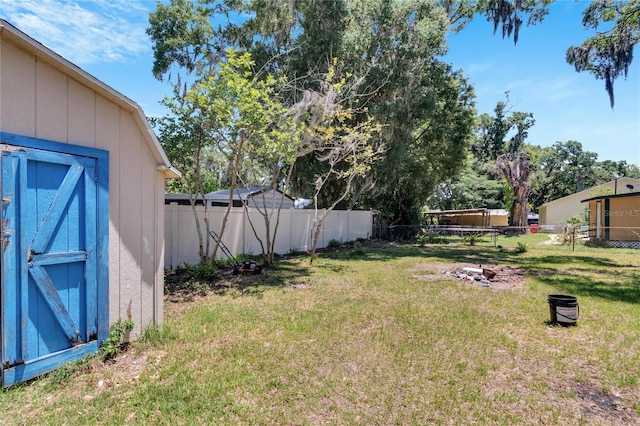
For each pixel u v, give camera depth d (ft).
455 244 54.34
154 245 12.78
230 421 7.80
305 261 33.47
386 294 20.17
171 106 22.50
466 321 15.08
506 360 11.25
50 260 9.15
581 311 17.01
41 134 8.95
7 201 8.22
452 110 56.08
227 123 20.57
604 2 31.58
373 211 61.11
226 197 44.78
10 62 8.29
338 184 50.34
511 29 40.65
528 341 12.96
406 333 13.52
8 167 8.23
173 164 25.57
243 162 31.35
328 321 14.84
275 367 10.44
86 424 7.58
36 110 8.84
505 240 61.72
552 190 123.95
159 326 12.97
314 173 43.01
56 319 9.37
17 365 8.54
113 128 11.00
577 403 8.77
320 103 29.66
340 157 35.83
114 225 11.12
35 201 8.84
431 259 36.19
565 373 10.39
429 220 92.27
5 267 8.23
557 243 54.70
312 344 12.31
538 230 78.69
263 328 13.89
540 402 8.79
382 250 44.50
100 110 10.55
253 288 21.33
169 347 11.82
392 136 46.06
